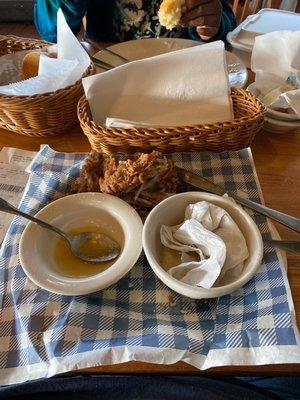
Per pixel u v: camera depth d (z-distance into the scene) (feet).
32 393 0.90
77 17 2.35
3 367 0.91
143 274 1.10
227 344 0.89
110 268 1.01
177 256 1.09
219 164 1.35
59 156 1.42
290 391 1.21
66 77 1.41
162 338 0.90
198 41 2.18
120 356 0.89
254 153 1.50
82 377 0.91
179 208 1.16
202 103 1.37
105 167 1.25
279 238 1.14
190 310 1.02
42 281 0.98
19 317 0.97
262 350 0.86
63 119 1.50
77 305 0.98
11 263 1.09
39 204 1.24
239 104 1.45
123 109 1.37
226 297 1.01
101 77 1.30
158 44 1.99
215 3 2.06
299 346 0.84
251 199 1.28
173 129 1.26
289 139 1.57
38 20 2.40
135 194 1.22
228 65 1.83
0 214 1.26
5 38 1.87
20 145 1.54
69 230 1.19
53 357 0.89
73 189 1.28
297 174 1.42
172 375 0.92
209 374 0.92
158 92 1.36
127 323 0.97
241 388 0.93
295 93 1.44
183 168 1.33
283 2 3.55
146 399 0.93
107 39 2.55
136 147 1.31
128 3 2.40
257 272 1.03
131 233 1.09
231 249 1.02
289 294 0.94
